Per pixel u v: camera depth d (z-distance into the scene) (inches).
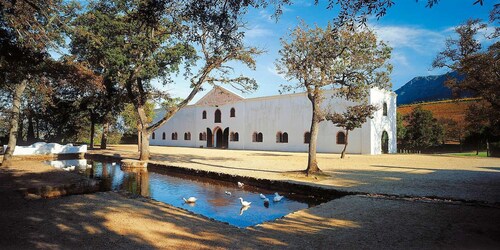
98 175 628.4
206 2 210.1
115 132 1712.6
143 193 442.3
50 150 922.1
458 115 1528.1
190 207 360.2
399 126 1390.3
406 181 445.1
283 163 730.2
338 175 513.3
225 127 1638.8
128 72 674.8
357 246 183.9
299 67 504.4
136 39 624.7
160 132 2135.8
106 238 200.4
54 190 391.5
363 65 500.1
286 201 387.2
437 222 232.8
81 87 615.5
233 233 215.5
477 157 915.4
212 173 564.1
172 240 199.3
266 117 1435.8
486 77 475.8
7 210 270.1
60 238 198.4
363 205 294.8
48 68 500.7
